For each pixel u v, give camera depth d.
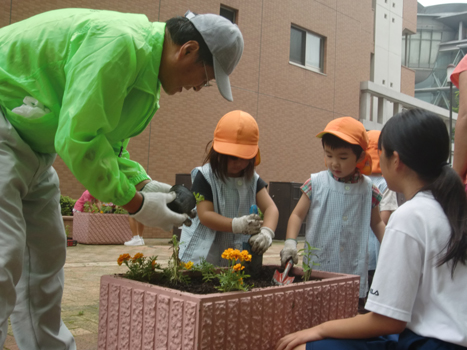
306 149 12.78
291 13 12.34
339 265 2.83
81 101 1.58
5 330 1.63
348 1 14.04
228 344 1.62
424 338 1.51
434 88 38.00
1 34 1.83
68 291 4.07
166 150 9.76
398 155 1.63
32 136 1.80
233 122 2.52
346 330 1.64
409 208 1.57
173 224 1.87
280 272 2.42
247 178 2.67
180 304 1.58
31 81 1.73
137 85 1.80
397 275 1.52
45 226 2.07
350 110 14.13
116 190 1.67
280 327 1.84
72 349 2.24
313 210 2.90
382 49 15.98
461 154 2.23
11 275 1.63
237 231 2.37
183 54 1.80
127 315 1.80
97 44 1.64
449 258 1.47
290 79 12.34
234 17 11.20
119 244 8.26
